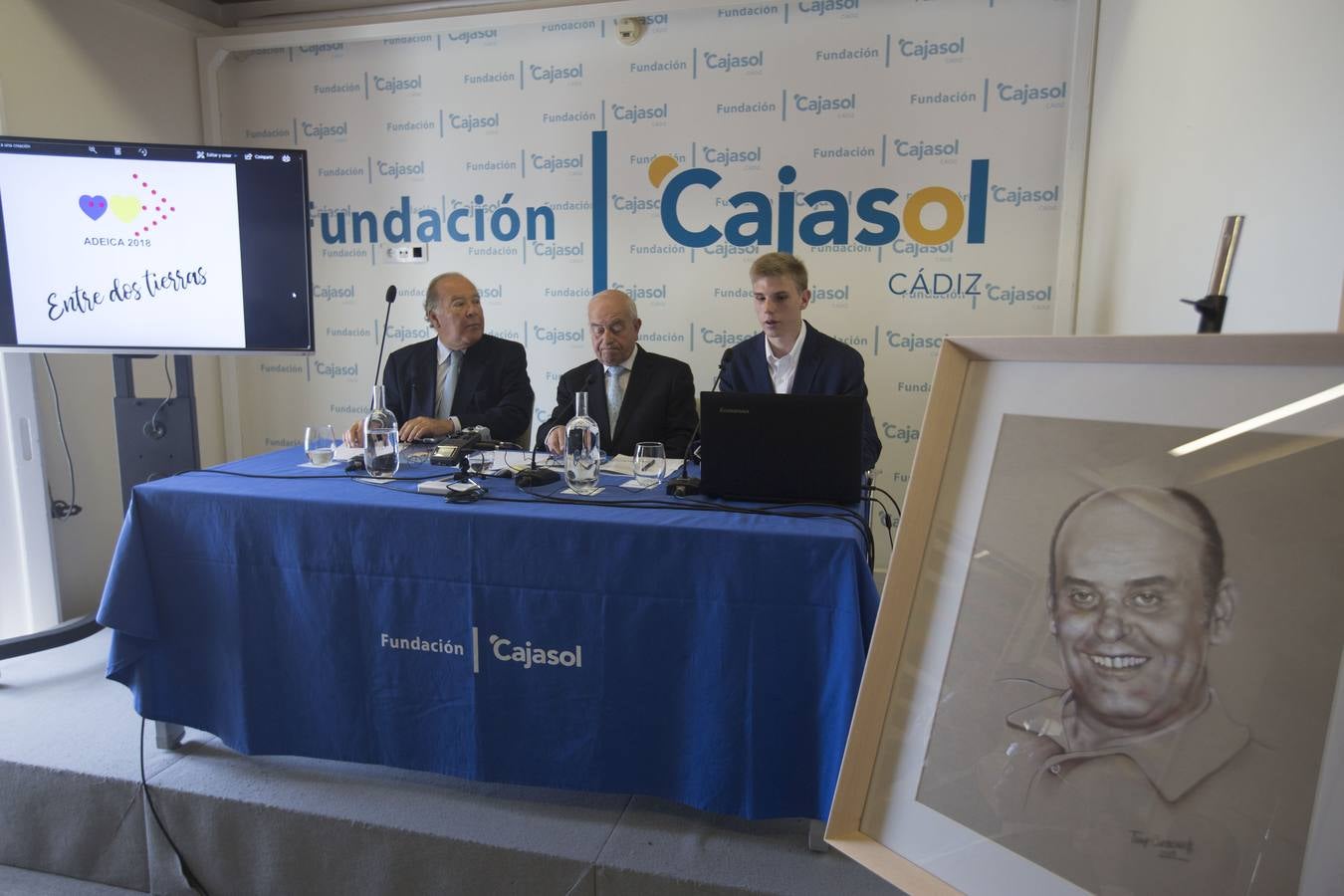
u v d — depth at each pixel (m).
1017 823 0.83
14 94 2.82
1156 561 0.79
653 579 1.50
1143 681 0.78
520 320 3.60
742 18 3.21
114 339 2.49
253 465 2.06
